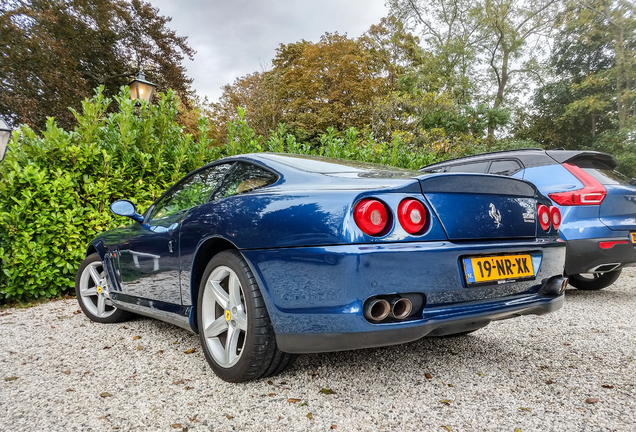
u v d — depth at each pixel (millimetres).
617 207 3896
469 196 1913
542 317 3521
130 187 5023
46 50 15312
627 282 5352
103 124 5203
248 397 1934
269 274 1829
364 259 1592
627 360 2455
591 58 24812
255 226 1912
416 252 1666
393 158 8375
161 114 5457
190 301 2385
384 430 1634
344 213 1663
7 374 2293
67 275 4641
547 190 4070
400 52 29000
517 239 2045
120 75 19453
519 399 1920
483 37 25312
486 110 19125
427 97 18969
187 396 1956
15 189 4270
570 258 3832
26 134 4547
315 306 1685
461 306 1820
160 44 20312
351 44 27547
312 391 1996
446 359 2465
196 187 2736
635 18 21547
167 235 2580
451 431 1628
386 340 1653
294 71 27625
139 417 1758
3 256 4133
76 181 4664
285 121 26422
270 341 1932
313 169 2205
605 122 24906
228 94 25328
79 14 17766
